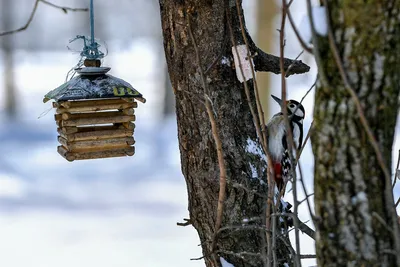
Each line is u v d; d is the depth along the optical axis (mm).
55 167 27484
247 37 8156
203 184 8070
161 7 8070
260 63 8414
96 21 49469
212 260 8047
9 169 26938
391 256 5395
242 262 8047
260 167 8102
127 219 20344
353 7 5121
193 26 7836
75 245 17891
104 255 17125
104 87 8617
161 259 16938
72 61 51844
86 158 8703
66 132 8586
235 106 8000
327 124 5375
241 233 8008
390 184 5098
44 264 16391
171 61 8070
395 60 5223
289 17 5258
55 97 8586
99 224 19750
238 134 8023
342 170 5363
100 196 23016
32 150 31125
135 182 25203
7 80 41281
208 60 7859
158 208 21656
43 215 20609
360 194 5344
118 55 53281
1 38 41719
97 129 8922
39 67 50875
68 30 54781
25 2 50719
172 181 25500
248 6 43438
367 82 5199
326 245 5508
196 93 7918
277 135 10656
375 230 5352
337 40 5238
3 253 17125
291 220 8547
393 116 5359
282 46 5840
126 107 8758
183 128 8141
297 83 38938
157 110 41781
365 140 5273
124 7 51188
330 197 5445
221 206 7289
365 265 5379
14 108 41094
